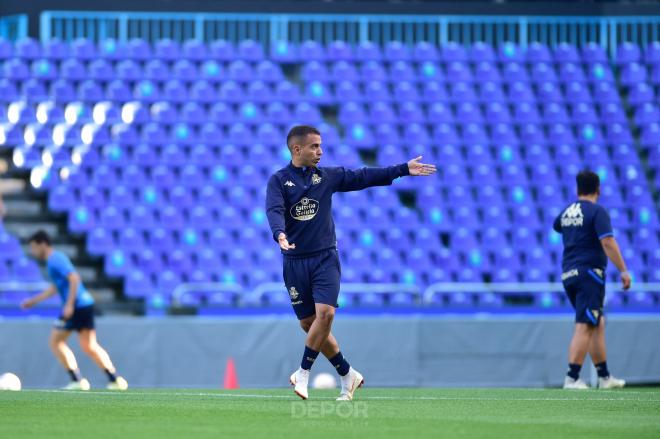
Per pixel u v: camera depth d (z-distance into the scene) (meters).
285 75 82.25
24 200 70.75
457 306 56.94
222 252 67.38
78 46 80.06
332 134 76.88
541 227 72.06
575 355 37.41
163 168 71.75
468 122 79.12
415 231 70.62
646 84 83.44
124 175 71.50
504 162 76.56
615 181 75.94
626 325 54.66
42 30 80.94
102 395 31.59
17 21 83.69
